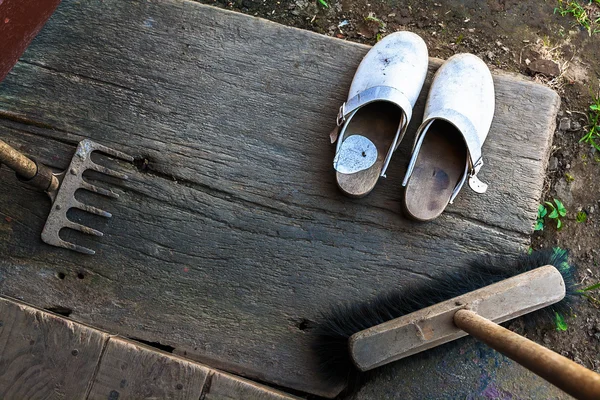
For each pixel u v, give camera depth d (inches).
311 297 62.4
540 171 65.5
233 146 65.0
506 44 84.4
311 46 68.1
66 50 66.4
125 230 63.1
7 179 62.9
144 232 63.1
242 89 66.4
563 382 32.3
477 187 63.9
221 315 61.7
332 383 60.6
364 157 63.1
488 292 56.1
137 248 62.8
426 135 64.4
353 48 68.5
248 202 64.0
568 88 83.3
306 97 66.6
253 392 53.9
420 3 85.4
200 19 68.0
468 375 60.4
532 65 83.6
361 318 59.1
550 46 84.6
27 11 59.3
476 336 46.4
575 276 70.6
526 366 36.6
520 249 63.7
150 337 61.1
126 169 64.2
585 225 78.8
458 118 60.6
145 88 65.9
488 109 64.0
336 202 64.0
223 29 67.9
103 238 62.8
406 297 60.1
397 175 64.4
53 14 67.1
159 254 62.7
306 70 67.4
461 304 55.3
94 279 62.0
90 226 62.9
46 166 63.7
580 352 73.7
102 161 64.2
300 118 65.9
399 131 60.7
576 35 85.6
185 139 65.0
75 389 53.6
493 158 65.6
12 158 53.3
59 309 61.3
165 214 63.6
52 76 65.8
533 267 61.3
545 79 83.2
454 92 63.5
